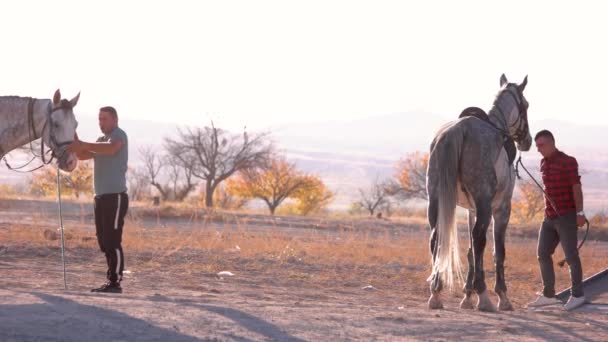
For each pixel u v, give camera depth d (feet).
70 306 22.98
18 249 51.93
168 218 101.96
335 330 23.22
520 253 62.18
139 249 55.42
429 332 24.29
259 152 204.33
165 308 24.03
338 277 47.32
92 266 45.65
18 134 32.04
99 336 19.65
